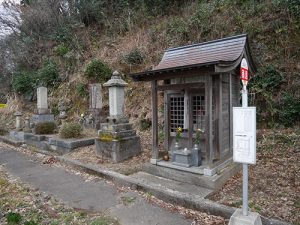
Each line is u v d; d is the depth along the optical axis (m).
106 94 10.77
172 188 4.06
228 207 3.28
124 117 6.63
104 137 6.20
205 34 9.72
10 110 14.12
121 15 14.49
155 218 3.29
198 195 3.73
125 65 11.16
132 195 4.09
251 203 3.57
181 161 4.68
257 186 4.22
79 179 5.03
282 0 8.38
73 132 7.86
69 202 3.87
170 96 5.43
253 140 2.56
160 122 8.63
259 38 8.48
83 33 14.77
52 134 8.80
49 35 15.55
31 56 15.80
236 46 4.79
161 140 7.59
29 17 15.65
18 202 3.83
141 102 9.84
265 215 3.21
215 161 4.65
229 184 4.34
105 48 12.84
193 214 3.38
